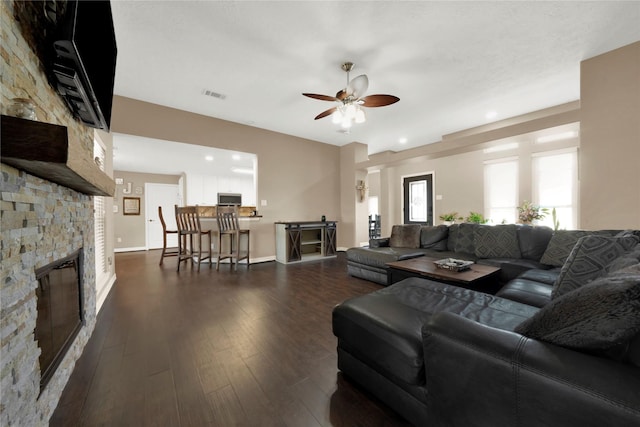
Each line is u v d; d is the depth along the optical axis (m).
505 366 0.77
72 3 1.06
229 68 2.92
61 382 1.35
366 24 2.27
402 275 2.78
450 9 2.11
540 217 4.54
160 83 3.26
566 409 0.65
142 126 3.75
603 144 2.67
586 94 2.78
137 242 6.88
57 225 1.33
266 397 1.34
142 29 2.30
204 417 1.21
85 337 1.83
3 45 0.86
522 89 3.46
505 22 2.25
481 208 5.82
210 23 2.24
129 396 1.35
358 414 1.23
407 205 7.47
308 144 5.81
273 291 3.14
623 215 2.56
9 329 0.86
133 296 2.94
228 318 2.34
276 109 4.09
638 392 0.58
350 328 1.40
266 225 5.15
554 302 0.84
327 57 2.73
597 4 2.07
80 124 1.74
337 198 6.35
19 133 0.80
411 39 2.46
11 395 0.86
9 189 0.87
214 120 4.45
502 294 1.84
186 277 3.82
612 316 0.67
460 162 6.20
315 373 1.54
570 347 0.75
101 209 2.89
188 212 4.44
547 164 4.96
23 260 0.96
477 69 2.97
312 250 5.76
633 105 2.52
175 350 1.79
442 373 0.94
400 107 4.03
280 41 2.48
